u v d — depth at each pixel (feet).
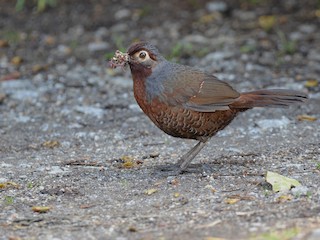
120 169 36.09
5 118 46.50
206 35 61.00
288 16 63.93
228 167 35.50
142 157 38.19
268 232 25.30
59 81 53.16
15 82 52.65
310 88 49.93
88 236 26.89
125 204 30.73
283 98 33.68
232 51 57.41
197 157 37.60
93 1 67.87
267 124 43.24
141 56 33.12
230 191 31.63
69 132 43.70
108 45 59.67
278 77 52.39
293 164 35.42
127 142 41.37
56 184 33.91
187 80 33.22
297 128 42.55
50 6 66.95
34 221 29.01
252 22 63.26
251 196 30.58
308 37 59.47
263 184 32.30
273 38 59.77
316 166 34.91
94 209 30.30
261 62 55.26
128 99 49.52
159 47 58.54
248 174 34.09
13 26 63.93
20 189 33.32
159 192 32.09
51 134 43.45
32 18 65.21
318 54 56.24
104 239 26.48
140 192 32.30
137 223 28.14
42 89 51.60
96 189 33.01
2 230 28.04
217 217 28.09
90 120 45.83
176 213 29.01
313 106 46.75
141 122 45.16
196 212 28.96
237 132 42.24
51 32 62.75
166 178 34.06
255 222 26.99
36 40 61.31
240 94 33.73
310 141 39.81
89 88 51.78
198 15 65.00
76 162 37.55
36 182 34.27
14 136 43.14
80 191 32.83
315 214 27.53
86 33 62.23
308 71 53.21
